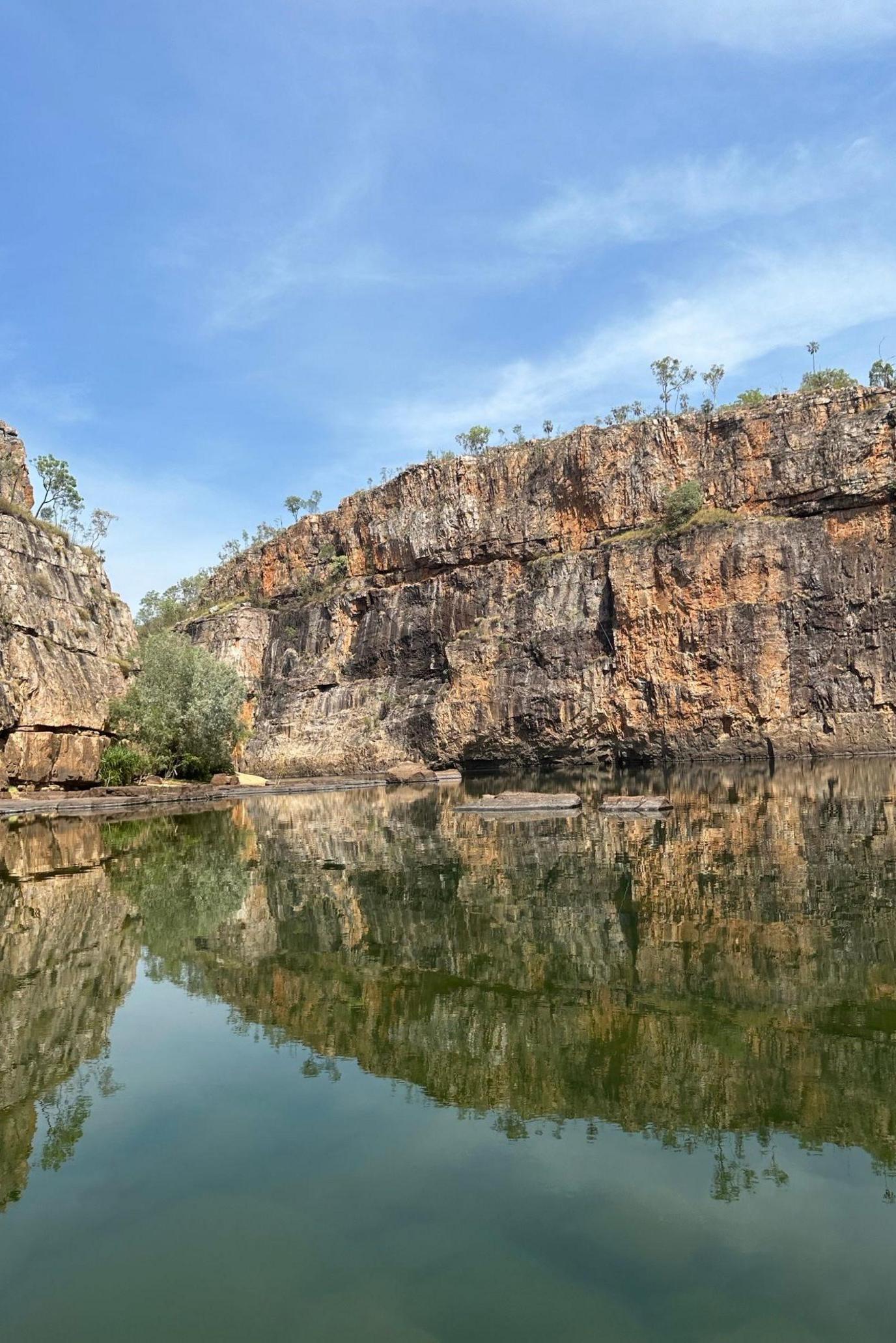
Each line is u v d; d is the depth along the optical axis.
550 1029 8.94
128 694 65.19
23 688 52.94
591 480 100.12
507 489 109.19
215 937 13.84
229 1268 5.27
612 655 91.81
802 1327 4.50
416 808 43.62
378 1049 8.70
